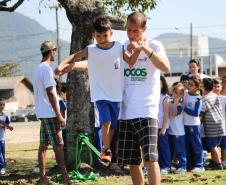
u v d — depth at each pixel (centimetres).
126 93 626
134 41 614
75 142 1039
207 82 1110
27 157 1481
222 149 1138
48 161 1341
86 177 947
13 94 7494
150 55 601
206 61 6625
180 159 1059
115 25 1038
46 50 861
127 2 1435
